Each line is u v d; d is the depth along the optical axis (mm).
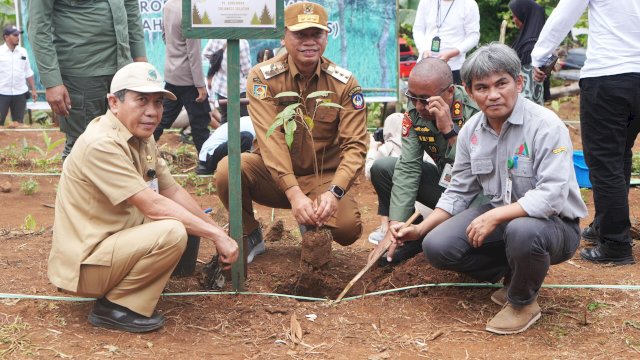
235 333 3594
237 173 3871
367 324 3742
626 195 4660
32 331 3512
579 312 3879
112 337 3480
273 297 4004
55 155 8828
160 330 3566
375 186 4855
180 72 7926
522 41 7000
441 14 7336
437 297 4055
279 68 4336
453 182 3951
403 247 4684
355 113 4371
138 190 3432
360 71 9781
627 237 4703
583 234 5277
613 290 4168
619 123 4547
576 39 12773
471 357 3393
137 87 3430
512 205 3494
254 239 4859
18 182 7516
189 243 4223
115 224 3529
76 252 3453
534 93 7004
